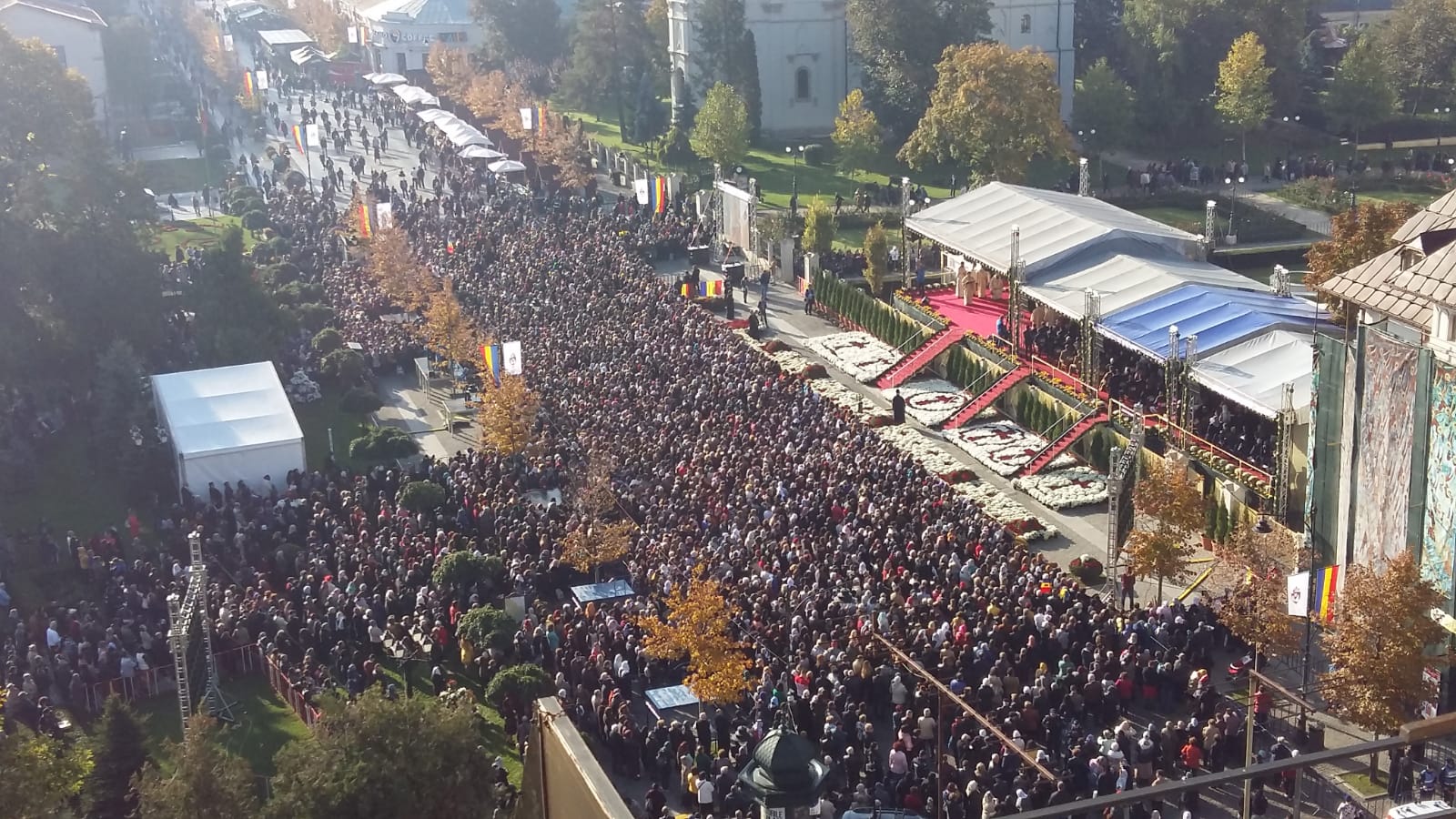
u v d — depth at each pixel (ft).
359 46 645.92
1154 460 199.93
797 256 333.83
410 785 112.06
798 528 181.37
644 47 536.83
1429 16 495.00
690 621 149.28
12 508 222.28
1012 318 261.85
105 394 235.61
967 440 234.99
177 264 323.78
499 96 489.67
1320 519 175.22
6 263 252.01
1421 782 128.36
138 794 120.78
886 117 472.03
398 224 345.31
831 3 489.26
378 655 168.04
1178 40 477.77
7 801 110.32
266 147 481.46
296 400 264.72
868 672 150.30
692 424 218.38
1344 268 226.99
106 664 162.09
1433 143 474.49
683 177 431.43
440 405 264.31
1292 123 483.92
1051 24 497.05
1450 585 155.94
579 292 290.35
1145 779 139.33
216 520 201.26
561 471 210.38
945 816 129.80
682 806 139.95
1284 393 192.24
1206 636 162.61
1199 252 275.39
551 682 153.48
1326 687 142.72
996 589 163.43
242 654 168.55
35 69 283.59
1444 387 154.40
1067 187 425.28
